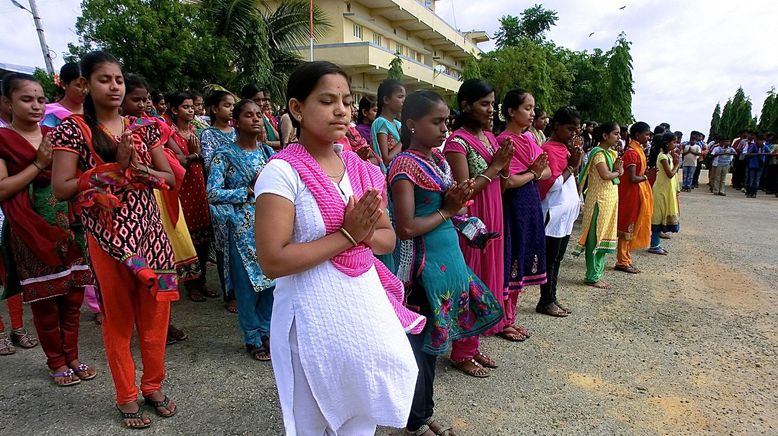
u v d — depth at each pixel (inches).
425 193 95.1
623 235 223.9
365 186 66.3
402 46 1175.6
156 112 221.5
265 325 135.6
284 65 581.3
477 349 129.6
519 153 138.0
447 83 1214.3
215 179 133.2
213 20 514.3
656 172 246.2
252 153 138.2
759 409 112.3
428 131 93.9
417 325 75.6
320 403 61.5
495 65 985.5
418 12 1085.1
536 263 146.1
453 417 108.0
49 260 112.7
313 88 58.5
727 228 337.7
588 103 1196.5
